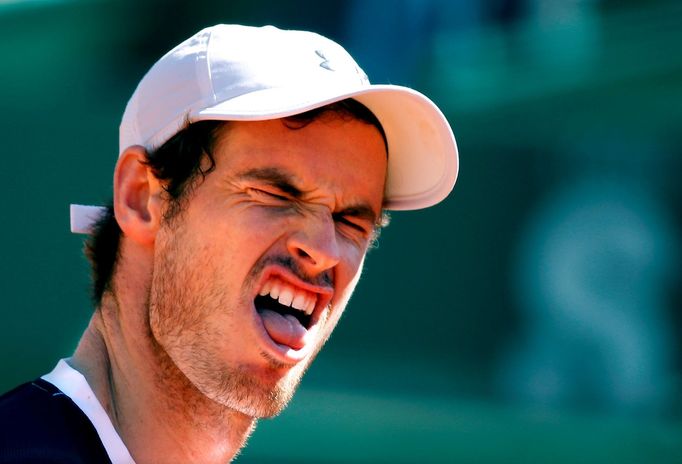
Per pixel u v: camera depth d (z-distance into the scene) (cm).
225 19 2781
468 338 2712
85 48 2698
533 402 2652
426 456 2416
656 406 2612
